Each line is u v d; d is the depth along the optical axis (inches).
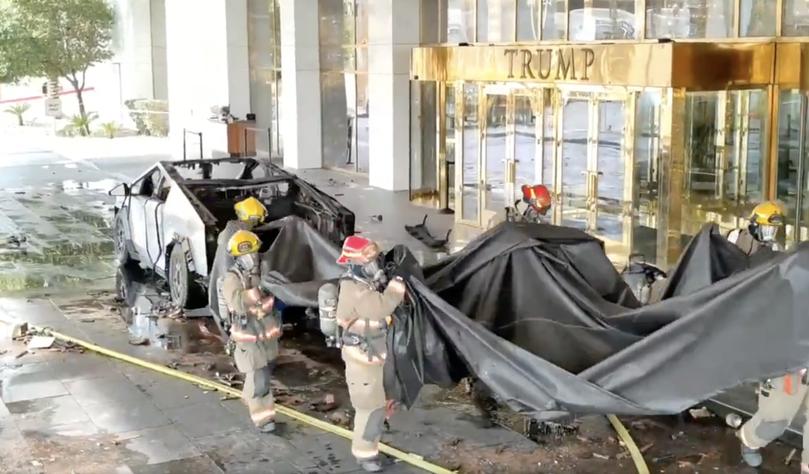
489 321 295.6
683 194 523.2
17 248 604.1
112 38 1653.5
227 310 299.6
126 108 1606.8
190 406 323.9
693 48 490.9
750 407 312.5
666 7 570.9
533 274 293.7
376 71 844.0
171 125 1306.6
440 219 699.4
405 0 820.0
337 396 335.0
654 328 265.3
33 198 811.4
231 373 357.7
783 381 252.7
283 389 342.3
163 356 379.2
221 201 493.7
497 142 640.4
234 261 299.6
